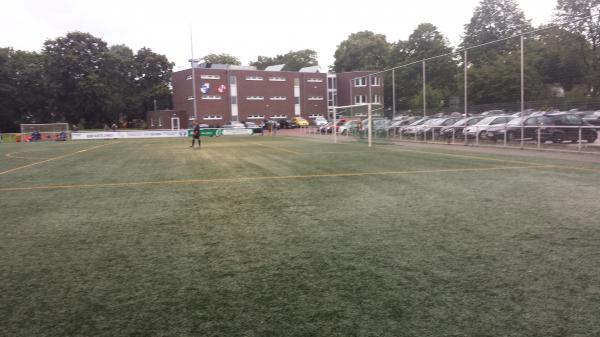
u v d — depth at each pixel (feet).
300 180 36.11
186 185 34.76
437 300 11.76
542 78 63.77
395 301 11.75
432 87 99.40
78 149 89.66
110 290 13.05
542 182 32.53
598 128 53.47
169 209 25.25
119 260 15.92
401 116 104.83
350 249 16.61
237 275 14.06
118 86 231.30
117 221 22.45
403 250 16.33
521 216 21.53
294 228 20.04
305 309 11.40
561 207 23.52
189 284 13.37
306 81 233.55
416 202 25.67
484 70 76.84
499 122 73.82
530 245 16.62
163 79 256.93
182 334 10.21
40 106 224.12
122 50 257.34
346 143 92.48
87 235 19.69
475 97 80.07
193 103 198.70
